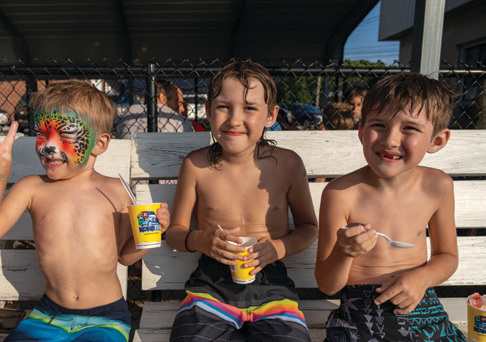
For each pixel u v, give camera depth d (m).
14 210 1.59
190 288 1.74
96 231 1.62
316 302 2.03
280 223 1.87
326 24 8.59
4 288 1.99
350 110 3.43
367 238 1.36
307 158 2.19
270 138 2.18
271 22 8.45
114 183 1.74
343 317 1.60
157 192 2.12
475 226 2.14
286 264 2.07
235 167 1.82
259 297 1.70
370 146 1.51
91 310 1.59
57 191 1.63
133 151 2.14
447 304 2.01
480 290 3.08
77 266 1.59
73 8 7.38
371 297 1.58
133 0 7.07
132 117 3.19
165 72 2.57
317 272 1.64
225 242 1.60
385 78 1.54
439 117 1.48
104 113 1.64
